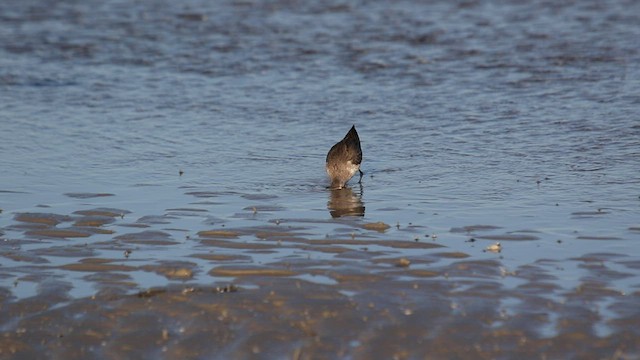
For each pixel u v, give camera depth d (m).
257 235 18.94
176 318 15.30
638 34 42.75
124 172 24.16
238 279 16.66
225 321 15.16
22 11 52.03
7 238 18.84
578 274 16.62
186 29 46.53
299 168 24.53
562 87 33.22
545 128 27.88
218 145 26.92
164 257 17.78
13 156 25.75
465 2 52.81
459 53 39.91
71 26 47.72
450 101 31.80
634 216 19.80
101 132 28.48
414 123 29.09
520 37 42.97
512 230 19.09
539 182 22.64
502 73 35.97
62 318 15.38
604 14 48.28
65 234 19.11
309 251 17.98
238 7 52.28
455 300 15.66
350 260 17.42
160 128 28.98
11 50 42.12
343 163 22.39
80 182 23.20
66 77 36.78
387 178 23.44
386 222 19.84
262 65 38.47
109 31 46.34
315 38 43.75
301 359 14.11
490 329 14.72
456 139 27.06
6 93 34.03
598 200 21.05
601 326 14.70
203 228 19.44
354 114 30.44
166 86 35.03
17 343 14.72
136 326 15.10
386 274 16.77
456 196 21.75
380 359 14.07
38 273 17.06
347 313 15.29
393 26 46.25
